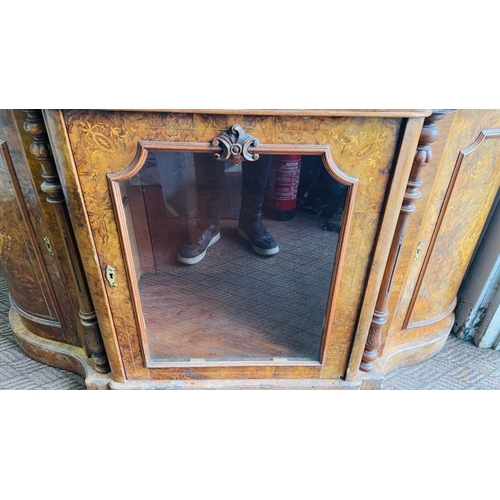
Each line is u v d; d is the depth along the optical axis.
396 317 0.90
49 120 0.57
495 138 0.74
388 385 0.96
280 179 0.75
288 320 0.90
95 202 0.64
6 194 0.74
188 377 0.87
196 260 0.91
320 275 0.79
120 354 0.83
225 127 0.59
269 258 0.87
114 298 0.75
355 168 0.62
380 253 0.70
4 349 1.04
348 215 0.66
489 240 0.99
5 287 1.26
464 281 1.08
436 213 0.77
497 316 1.02
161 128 0.59
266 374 0.87
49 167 0.63
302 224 0.78
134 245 0.75
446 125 0.65
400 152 0.60
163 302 0.91
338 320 0.79
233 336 0.90
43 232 0.76
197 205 0.85
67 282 0.81
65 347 0.96
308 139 0.60
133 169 0.61
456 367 1.02
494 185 0.82
